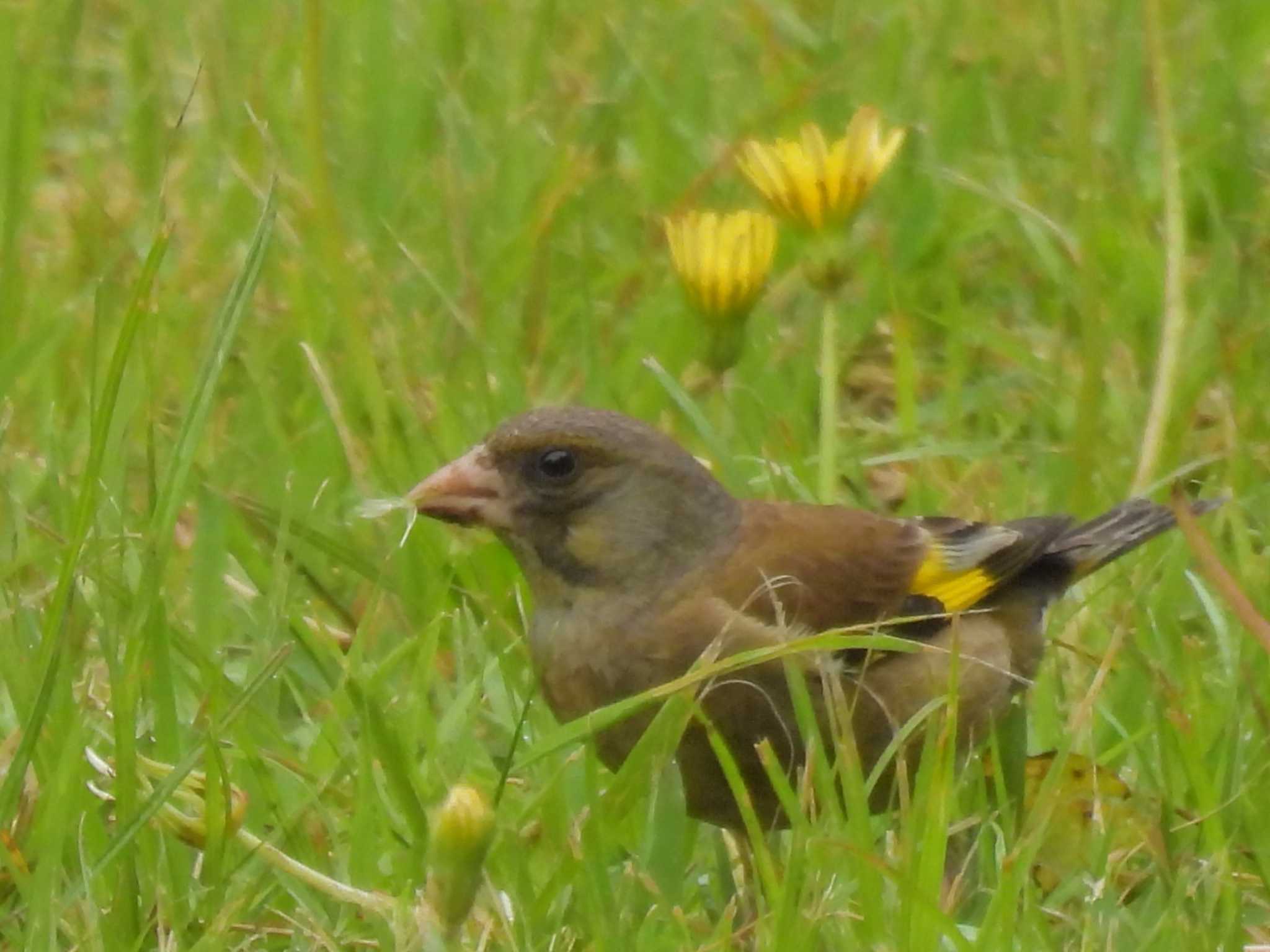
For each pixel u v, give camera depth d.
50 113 15.39
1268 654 9.34
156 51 15.45
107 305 12.27
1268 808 8.88
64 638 8.18
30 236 13.89
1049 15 15.68
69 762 7.78
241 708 8.12
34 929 7.47
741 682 8.48
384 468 10.95
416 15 15.55
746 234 9.98
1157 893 8.46
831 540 9.05
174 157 14.62
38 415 11.66
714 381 11.83
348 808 8.74
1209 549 8.19
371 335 12.30
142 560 9.14
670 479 8.77
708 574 8.80
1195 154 14.14
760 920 7.76
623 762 8.81
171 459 8.53
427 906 6.54
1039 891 8.75
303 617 9.90
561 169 13.67
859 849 7.46
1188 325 12.84
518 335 12.66
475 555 10.41
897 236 13.67
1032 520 9.71
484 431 11.58
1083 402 11.05
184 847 8.18
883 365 13.12
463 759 8.99
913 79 15.17
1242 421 11.99
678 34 15.42
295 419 11.92
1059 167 14.33
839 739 8.15
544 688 8.98
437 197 13.91
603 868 7.93
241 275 8.39
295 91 14.92
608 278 13.11
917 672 9.01
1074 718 9.35
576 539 8.75
